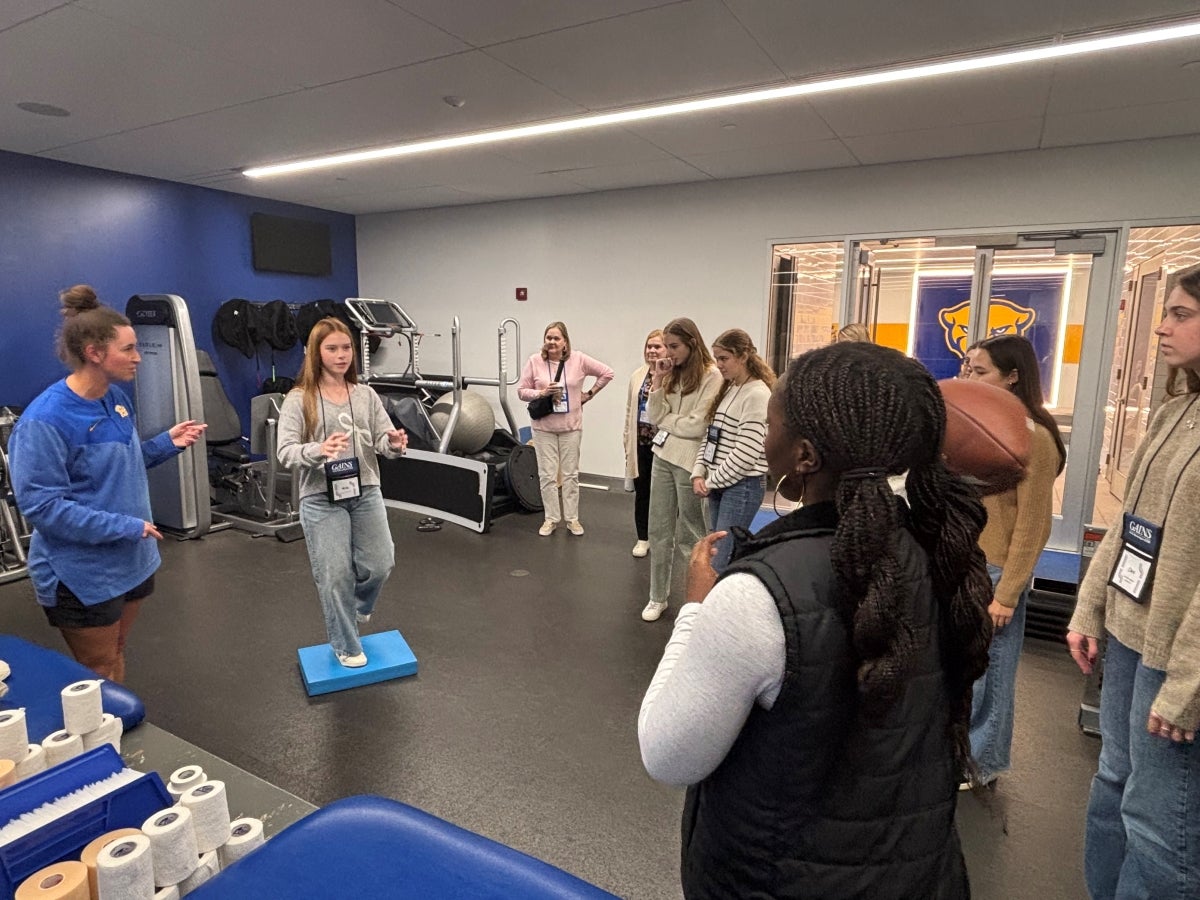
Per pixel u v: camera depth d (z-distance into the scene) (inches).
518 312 260.5
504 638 129.6
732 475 114.2
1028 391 73.4
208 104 147.3
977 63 120.7
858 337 128.3
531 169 204.1
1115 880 59.0
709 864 31.6
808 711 27.8
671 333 126.8
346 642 110.1
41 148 184.9
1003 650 80.1
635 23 107.1
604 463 250.7
